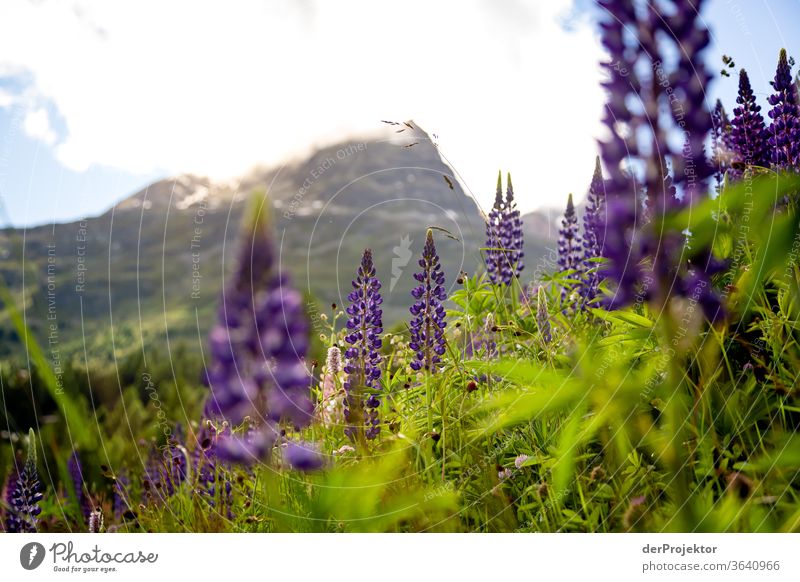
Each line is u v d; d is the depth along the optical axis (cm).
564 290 414
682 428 225
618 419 241
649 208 192
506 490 291
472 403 333
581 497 258
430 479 279
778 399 262
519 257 432
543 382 255
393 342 395
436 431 320
